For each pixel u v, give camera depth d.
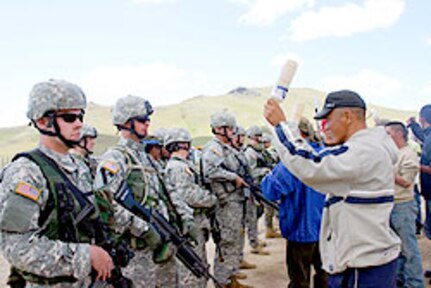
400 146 5.37
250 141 9.28
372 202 2.71
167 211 4.09
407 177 5.25
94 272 2.60
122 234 3.53
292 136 2.71
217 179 5.92
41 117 2.62
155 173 4.05
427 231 6.42
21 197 2.35
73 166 2.78
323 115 2.96
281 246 8.75
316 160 2.66
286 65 2.81
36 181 2.45
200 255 5.28
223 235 5.95
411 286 5.25
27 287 2.50
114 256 2.79
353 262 2.75
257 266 7.38
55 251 2.36
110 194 3.01
